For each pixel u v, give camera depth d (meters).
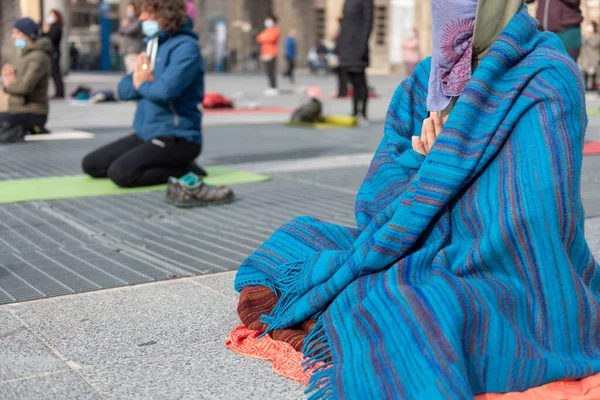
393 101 3.20
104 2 38.69
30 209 5.79
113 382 2.76
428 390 2.31
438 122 2.88
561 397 2.50
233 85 24.02
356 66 11.59
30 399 2.61
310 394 2.64
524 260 2.61
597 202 5.82
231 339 3.08
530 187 2.58
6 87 9.60
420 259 2.68
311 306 2.87
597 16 19.39
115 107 14.51
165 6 6.37
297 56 42.44
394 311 2.51
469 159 2.67
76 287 3.91
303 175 7.28
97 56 35.38
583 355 2.68
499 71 2.70
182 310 3.57
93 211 5.73
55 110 13.74
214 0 39.62
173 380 2.78
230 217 5.54
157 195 6.30
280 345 2.96
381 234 2.75
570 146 2.61
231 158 8.33
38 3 20.28
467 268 2.64
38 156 8.39
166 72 6.34
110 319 3.44
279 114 13.59
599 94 16.77
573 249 2.69
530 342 2.55
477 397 2.47
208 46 39.69
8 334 3.25
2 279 4.05
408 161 2.95
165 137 6.60
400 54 36.06
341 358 2.58
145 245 4.78
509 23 2.73
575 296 2.64
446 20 2.78
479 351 2.46
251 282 3.21
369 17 11.50
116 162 6.55
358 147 9.23
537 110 2.62
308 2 42.06
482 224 2.68
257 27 45.25
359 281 2.75
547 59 2.68
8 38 22.23
